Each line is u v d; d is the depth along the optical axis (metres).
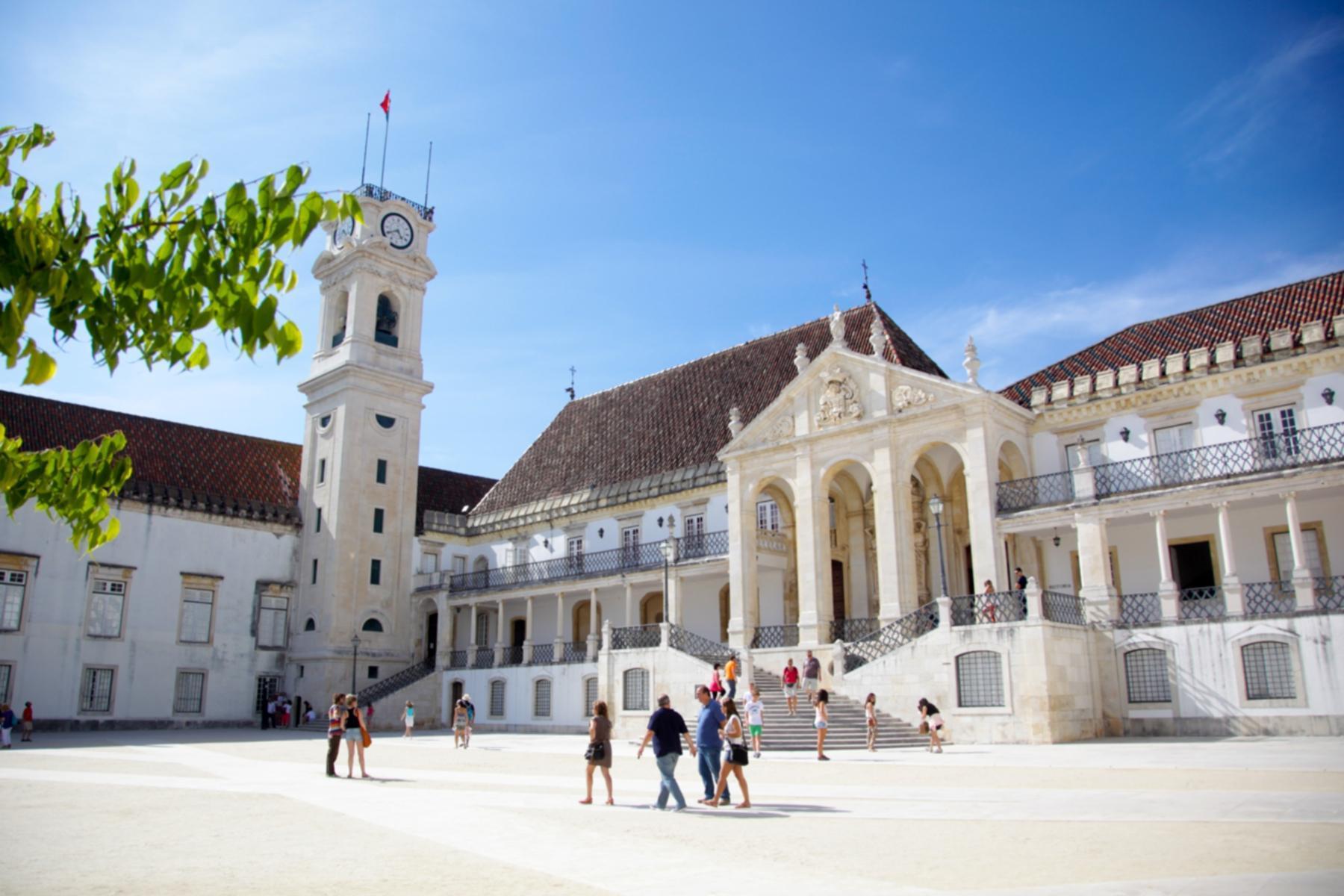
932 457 34.94
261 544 48.97
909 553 32.03
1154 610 29.45
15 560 41.03
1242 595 26.44
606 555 43.22
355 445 49.41
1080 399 32.09
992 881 7.86
